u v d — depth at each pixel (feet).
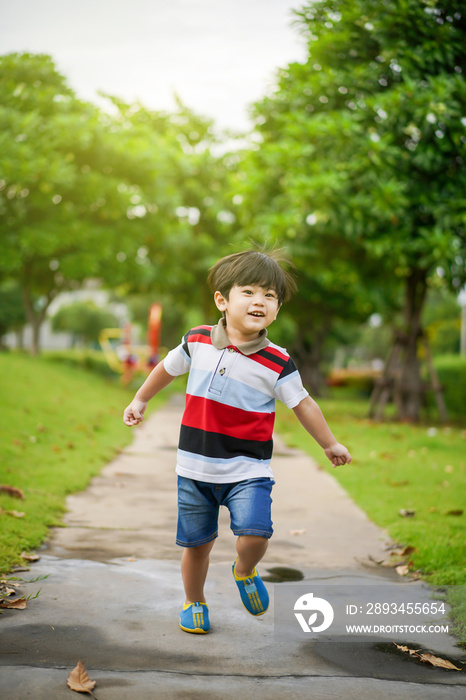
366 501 17.75
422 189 35.29
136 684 7.20
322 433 8.78
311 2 35.09
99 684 7.14
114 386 58.65
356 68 34.91
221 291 8.70
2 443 21.21
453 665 8.02
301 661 8.07
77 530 14.01
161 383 9.27
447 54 32.01
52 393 36.63
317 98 38.11
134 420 9.32
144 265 65.46
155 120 79.00
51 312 184.34
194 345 8.89
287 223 36.78
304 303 76.38
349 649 8.48
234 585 10.85
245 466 8.43
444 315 167.53
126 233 61.93
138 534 13.97
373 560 12.57
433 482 20.71
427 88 33.01
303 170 36.27
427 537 13.56
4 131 55.31
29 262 61.11
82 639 8.40
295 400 8.62
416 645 8.66
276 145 36.86
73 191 58.08
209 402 8.50
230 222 78.69
